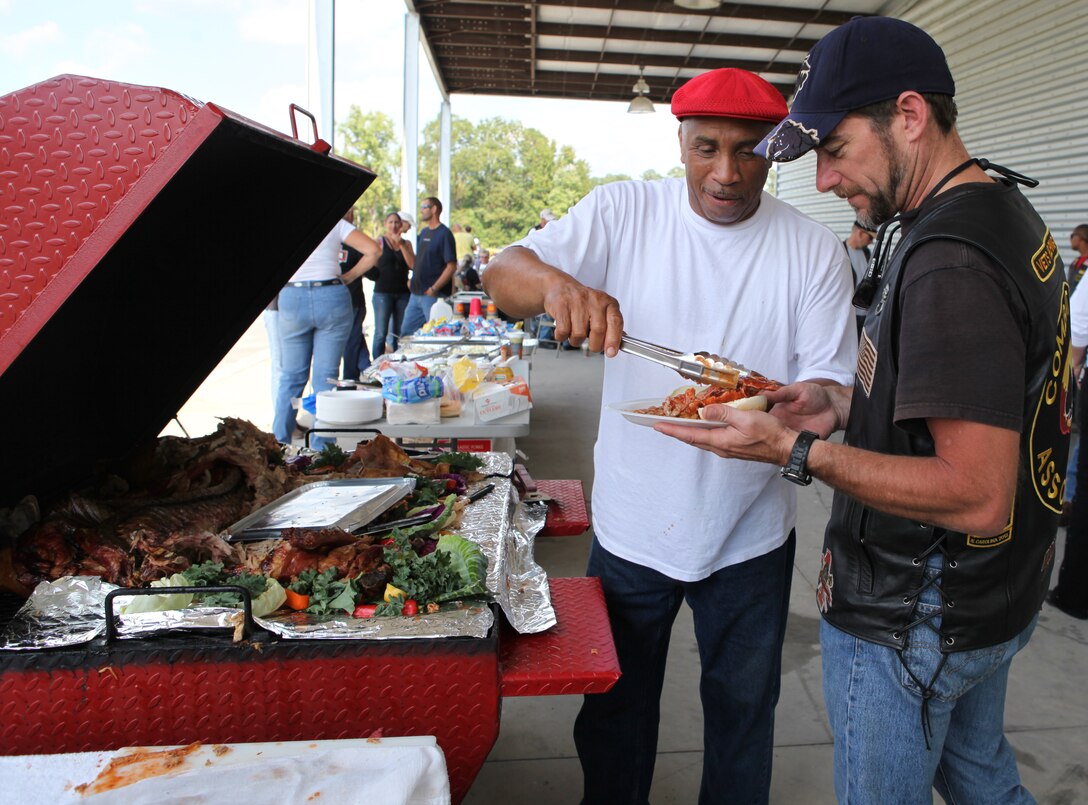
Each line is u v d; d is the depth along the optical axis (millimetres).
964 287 1088
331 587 1306
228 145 1282
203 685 1199
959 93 9141
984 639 1269
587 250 1780
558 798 2385
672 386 1806
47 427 1534
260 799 1015
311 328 5406
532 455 6172
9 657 1164
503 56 15781
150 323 1639
